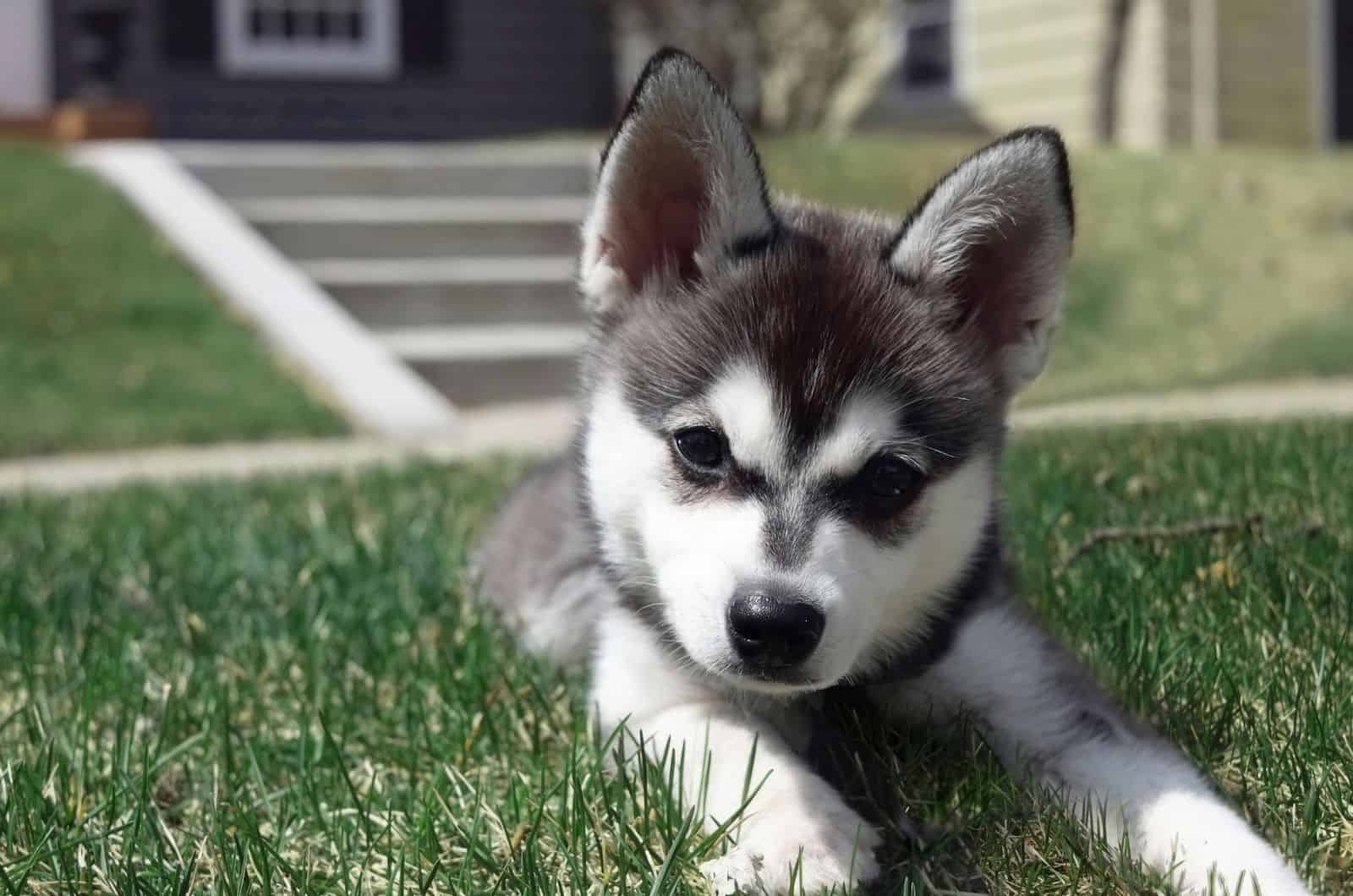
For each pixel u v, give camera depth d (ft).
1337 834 2.21
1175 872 2.17
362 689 2.68
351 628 2.89
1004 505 2.72
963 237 2.48
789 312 2.40
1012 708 2.43
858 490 2.35
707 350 2.40
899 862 2.20
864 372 2.36
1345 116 10.20
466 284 7.08
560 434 5.29
